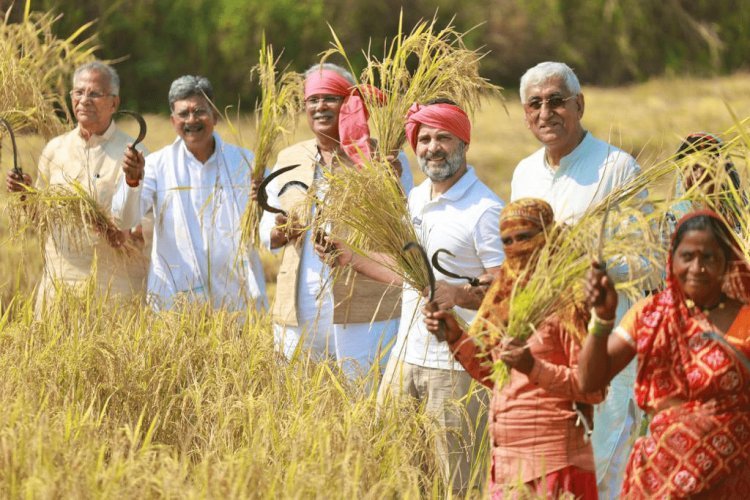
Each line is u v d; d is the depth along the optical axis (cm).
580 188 815
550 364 639
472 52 920
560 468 650
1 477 671
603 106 2845
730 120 2634
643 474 636
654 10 4059
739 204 717
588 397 638
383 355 927
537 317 636
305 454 712
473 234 807
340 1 3728
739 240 685
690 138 756
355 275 916
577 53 3997
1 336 928
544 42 3997
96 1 3412
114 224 1036
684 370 621
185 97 1058
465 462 805
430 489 743
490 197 815
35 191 1013
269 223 961
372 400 801
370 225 773
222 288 1057
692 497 620
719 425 617
